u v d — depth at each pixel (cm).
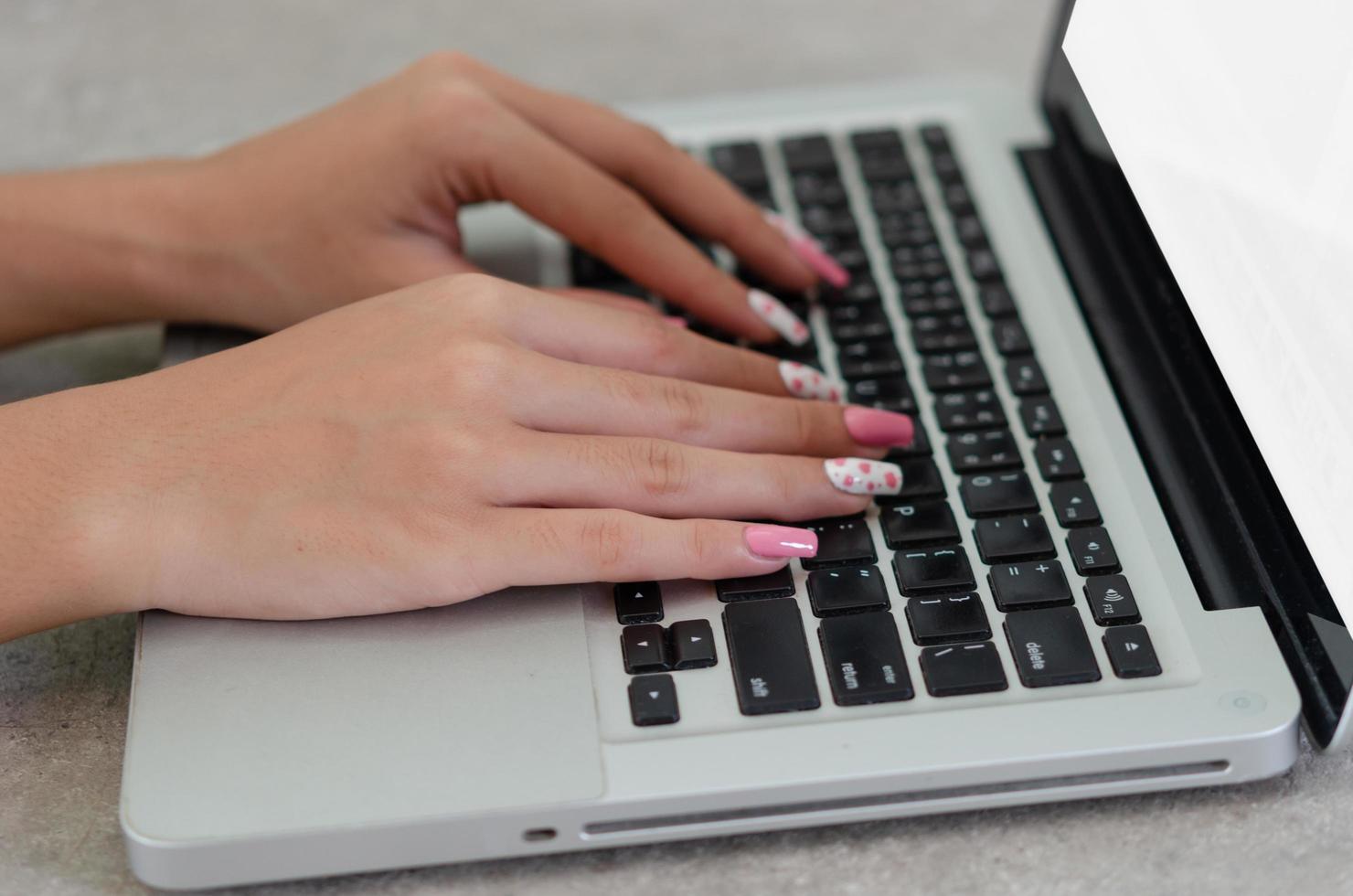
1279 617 45
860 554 46
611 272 60
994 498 48
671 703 42
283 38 78
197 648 44
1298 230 42
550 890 41
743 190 63
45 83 75
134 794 40
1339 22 40
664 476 46
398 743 41
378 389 46
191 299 58
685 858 42
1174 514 49
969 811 43
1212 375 49
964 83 68
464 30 79
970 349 55
